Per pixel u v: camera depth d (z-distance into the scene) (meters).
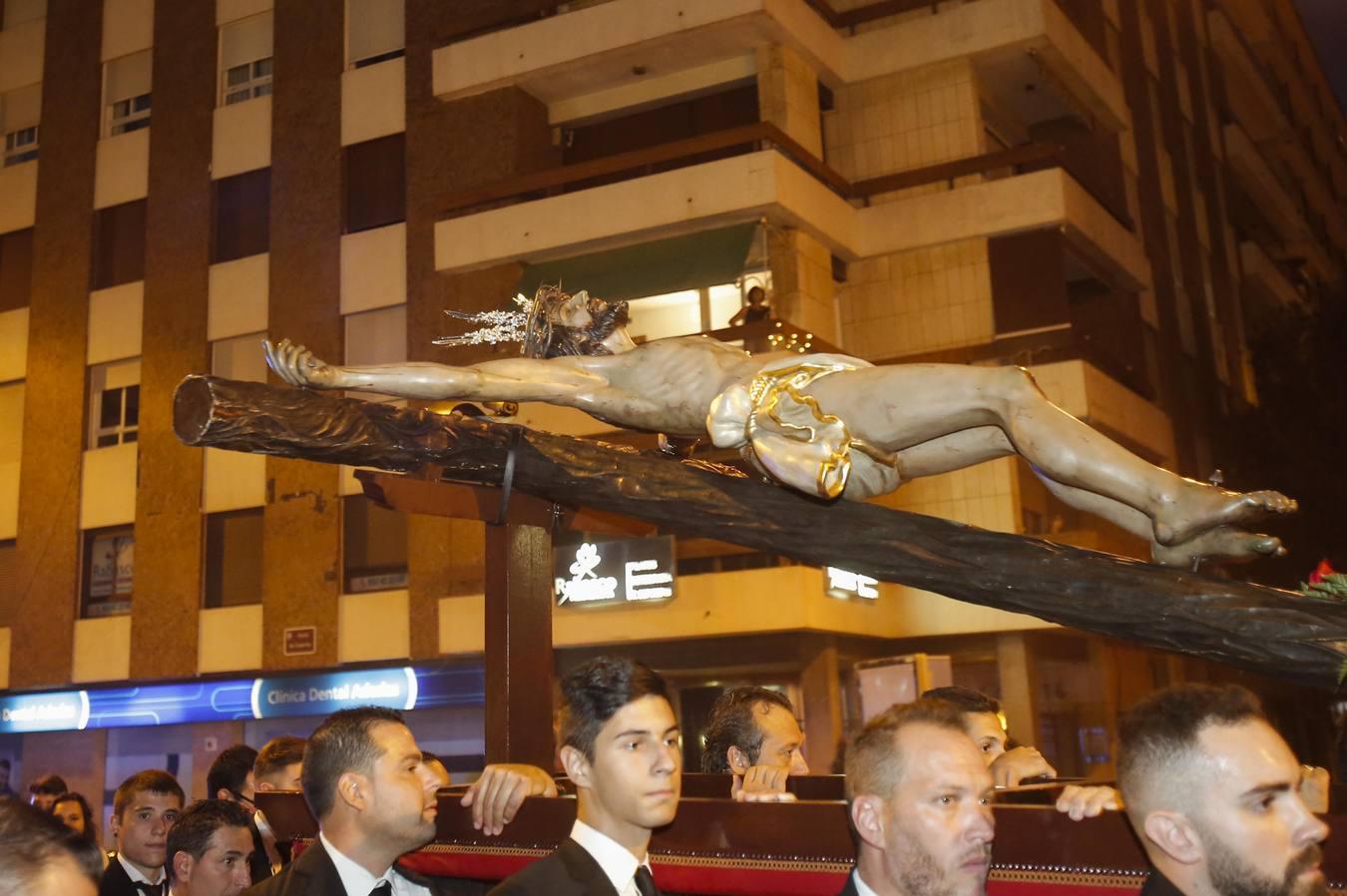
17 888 1.95
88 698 20.02
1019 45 17.75
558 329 3.88
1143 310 20.52
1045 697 17.72
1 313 21.75
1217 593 2.89
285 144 20.02
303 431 3.32
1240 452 22.64
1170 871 2.37
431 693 17.72
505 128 18.36
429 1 19.30
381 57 19.80
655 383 3.67
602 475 3.61
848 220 17.86
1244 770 2.28
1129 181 20.95
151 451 20.03
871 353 17.92
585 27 17.77
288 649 18.53
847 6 18.84
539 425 16.62
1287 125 30.39
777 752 4.17
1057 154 17.41
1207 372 22.77
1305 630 2.79
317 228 19.52
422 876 3.82
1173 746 2.34
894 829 2.54
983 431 3.42
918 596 17.38
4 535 20.86
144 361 20.41
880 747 2.60
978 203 17.47
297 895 3.42
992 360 17.30
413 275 18.55
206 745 19.45
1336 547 20.45
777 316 16.56
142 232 21.08
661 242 16.97
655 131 18.62
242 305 19.89
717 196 16.41
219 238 20.47
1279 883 2.26
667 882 3.19
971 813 2.52
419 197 18.78
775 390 3.37
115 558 20.27
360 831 3.49
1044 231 17.28
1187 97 25.20
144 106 21.59
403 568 18.31
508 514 4.08
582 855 2.92
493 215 17.73
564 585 16.53
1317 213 33.28
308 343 19.23
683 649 16.52
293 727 19.09
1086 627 3.07
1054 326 17.02
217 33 21.05
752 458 3.40
